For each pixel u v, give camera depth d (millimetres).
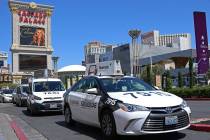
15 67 108188
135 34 59469
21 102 28859
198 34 36250
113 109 9445
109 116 9695
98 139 10469
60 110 19078
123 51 111000
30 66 109875
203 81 37000
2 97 38531
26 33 110000
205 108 19016
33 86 20109
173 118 8891
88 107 11164
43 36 112062
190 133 10367
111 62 30641
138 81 11188
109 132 9742
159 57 101375
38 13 111688
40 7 111562
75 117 12578
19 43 109375
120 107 9234
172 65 94438
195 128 10820
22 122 16406
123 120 9062
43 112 20016
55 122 15516
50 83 20438
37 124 15227
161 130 8812
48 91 19750
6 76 122625
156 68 76750
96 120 10641
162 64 85938
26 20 110125
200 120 12062
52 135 11758
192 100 31016
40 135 11930
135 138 9898
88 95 11367
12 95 34688
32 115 19719
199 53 36500
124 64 109875
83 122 11914
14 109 26188
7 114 21172
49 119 17047
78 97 12148
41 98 18859
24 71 109062
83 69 67938
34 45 110750
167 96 9578
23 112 22484
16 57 108562
